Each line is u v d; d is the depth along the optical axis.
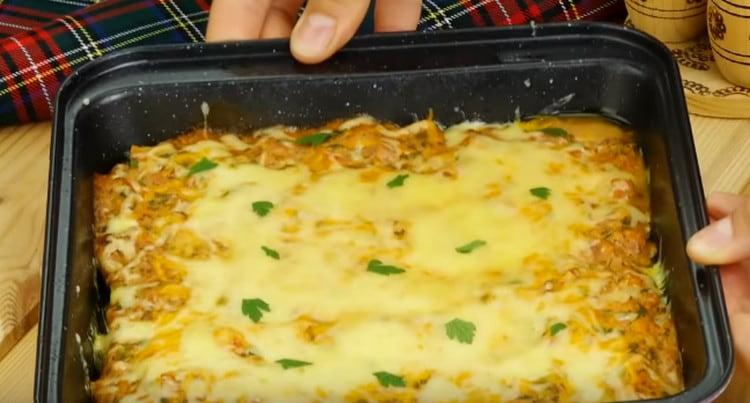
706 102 1.13
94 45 1.19
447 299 0.95
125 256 0.98
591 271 0.96
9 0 1.31
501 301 0.94
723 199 1.02
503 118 1.04
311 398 0.91
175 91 1.02
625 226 0.99
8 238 1.09
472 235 0.98
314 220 0.99
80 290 0.94
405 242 0.98
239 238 0.98
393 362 0.92
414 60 1.02
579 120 1.04
